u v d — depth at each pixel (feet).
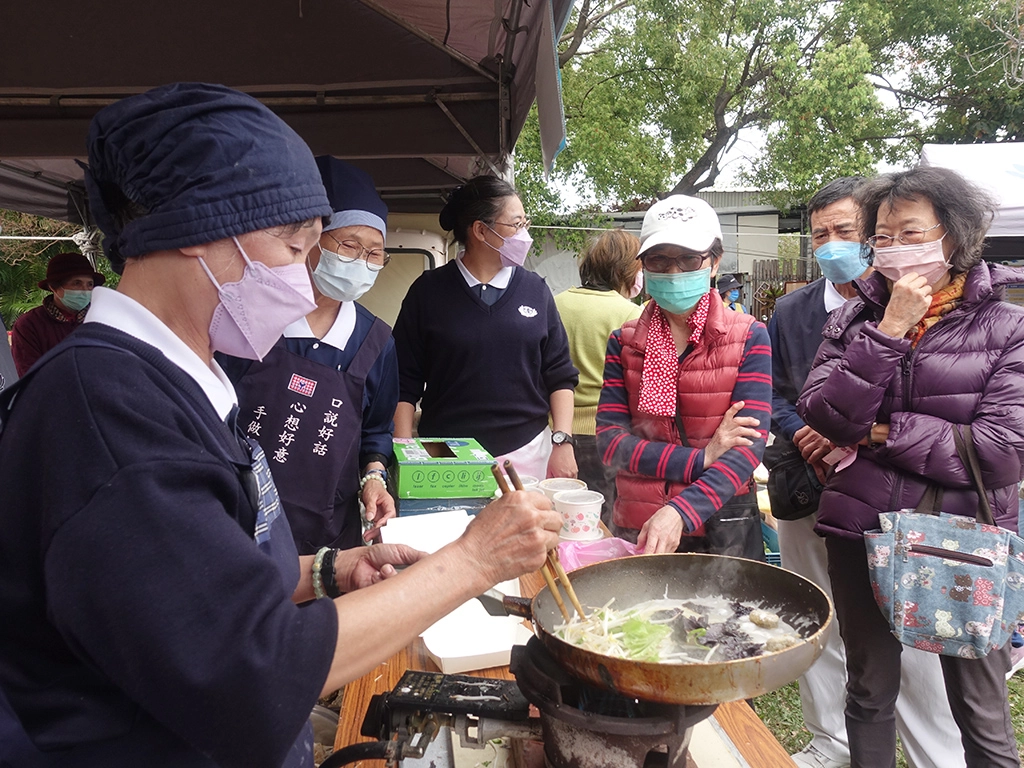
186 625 2.33
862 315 7.10
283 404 6.35
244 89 10.37
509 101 10.30
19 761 2.51
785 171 43.62
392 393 7.38
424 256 20.47
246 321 2.97
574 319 11.24
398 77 10.15
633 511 7.09
